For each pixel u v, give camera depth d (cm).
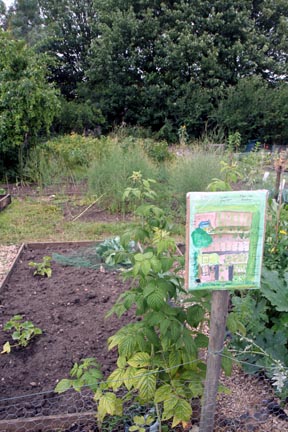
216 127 1711
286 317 271
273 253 340
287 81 1950
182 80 1825
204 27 1839
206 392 184
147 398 187
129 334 198
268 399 237
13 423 212
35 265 419
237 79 1834
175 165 768
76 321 317
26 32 2411
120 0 1923
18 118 885
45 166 852
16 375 254
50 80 2127
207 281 156
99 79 1964
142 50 1850
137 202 670
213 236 151
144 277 194
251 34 1833
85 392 238
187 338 189
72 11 2075
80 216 655
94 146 954
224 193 147
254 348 258
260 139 1714
